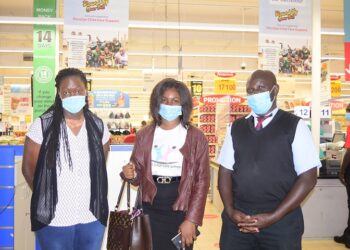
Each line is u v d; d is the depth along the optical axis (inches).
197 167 96.1
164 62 582.2
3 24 410.0
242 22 415.8
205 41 473.1
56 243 83.8
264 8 219.6
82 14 210.5
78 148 86.3
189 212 92.6
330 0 354.3
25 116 555.2
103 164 89.8
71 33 209.8
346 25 223.3
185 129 99.3
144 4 364.8
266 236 88.9
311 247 192.1
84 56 210.7
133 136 219.6
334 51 508.7
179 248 92.7
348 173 188.1
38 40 281.9
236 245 92.8
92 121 91.8
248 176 89.0
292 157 88.2
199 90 509.7
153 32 441.4
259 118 92.4
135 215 92.9
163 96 96.4
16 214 131.2
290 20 221.6
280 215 84.3
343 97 351.9
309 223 205.8
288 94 495.8
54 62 281.6
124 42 213.5
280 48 220.2
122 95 379.9
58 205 83.0
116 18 213.0
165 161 95.0
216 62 569.0
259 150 88.9
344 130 481.7
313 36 229.6
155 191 94.4
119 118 377.1
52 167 82.4
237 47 501.7
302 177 86.7
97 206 87.1
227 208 92.3
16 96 539.2
